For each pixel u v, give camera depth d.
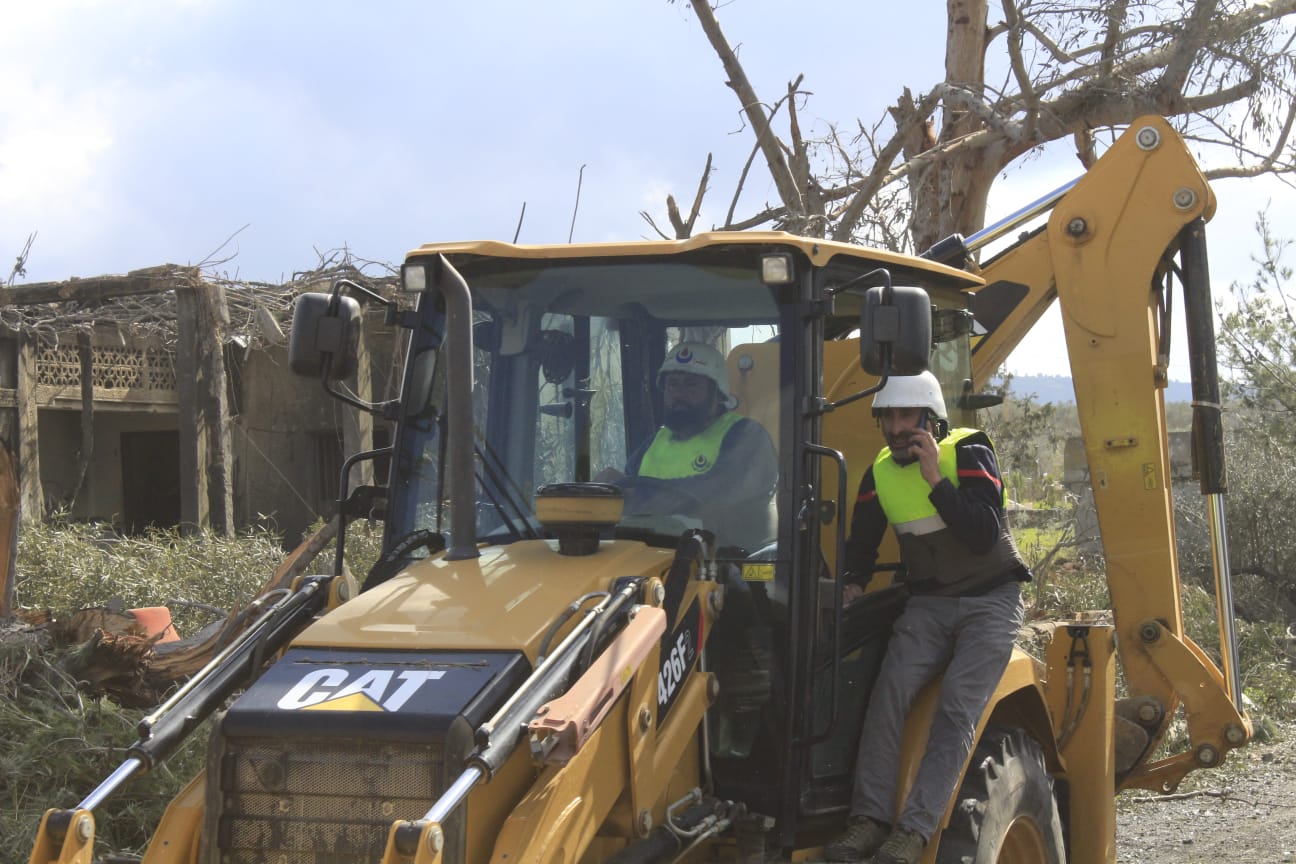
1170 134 5.93
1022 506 14.63
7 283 13.01
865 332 3.78
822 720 4.25
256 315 13.36
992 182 10.51
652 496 4.23
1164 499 5.86
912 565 4.56
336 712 3.24
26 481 13.78
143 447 18.45
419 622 3.54
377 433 16.97
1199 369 5.95
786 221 9.24
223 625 6.74
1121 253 5.97
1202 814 7.57
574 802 3.29
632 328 4.33
